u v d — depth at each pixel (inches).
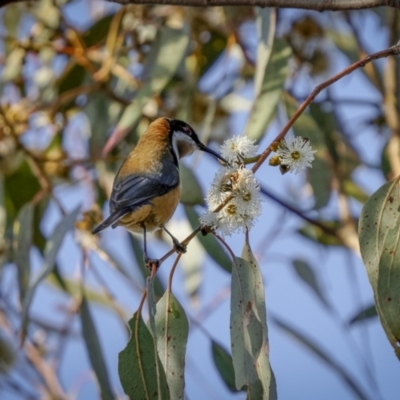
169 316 290.7
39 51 499.8
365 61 270.4
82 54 485.1
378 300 273.0
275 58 386.6
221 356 360.2
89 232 433.7
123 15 479.5
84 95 488.7
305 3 286.8
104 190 481.7
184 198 410.3
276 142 269.6
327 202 430.3
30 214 424.5
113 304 443.2
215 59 517.3
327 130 471.5
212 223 273.7
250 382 273.3
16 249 418.6
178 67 456.4
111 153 486.3
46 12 509.0
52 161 473.1
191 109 486.9
